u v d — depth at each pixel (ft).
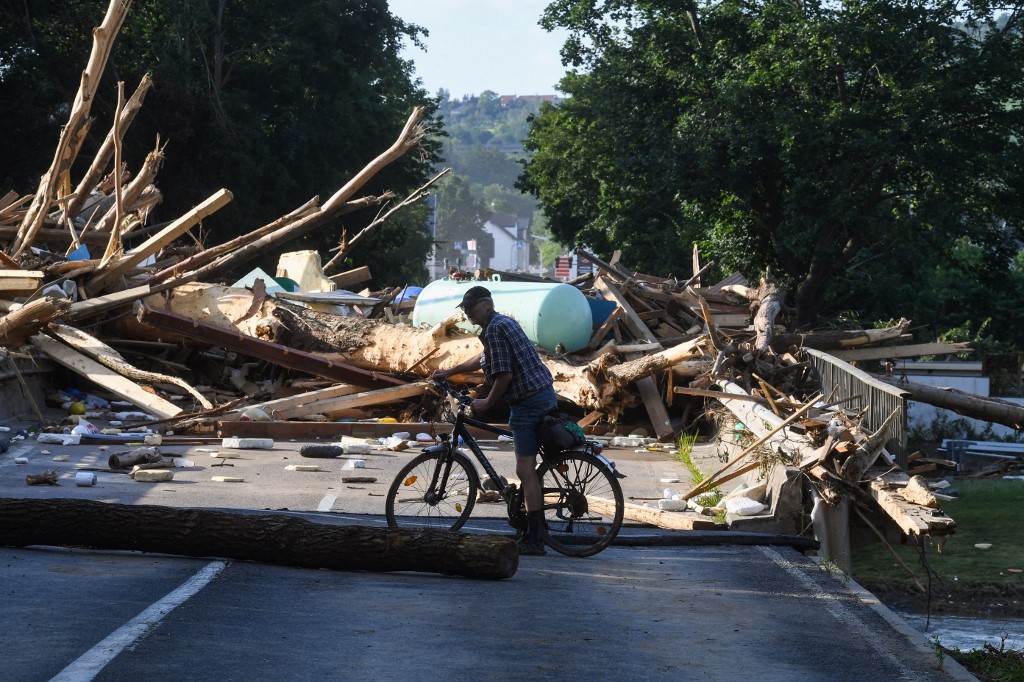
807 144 161.38
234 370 99.25
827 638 29.01
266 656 23.20
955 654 36.52
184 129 209.15
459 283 101.91
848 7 164.35
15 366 74.69
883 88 167.73
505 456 68.44
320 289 129.90
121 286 98.84
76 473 55.21
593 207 242.17
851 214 162.71
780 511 48.06
